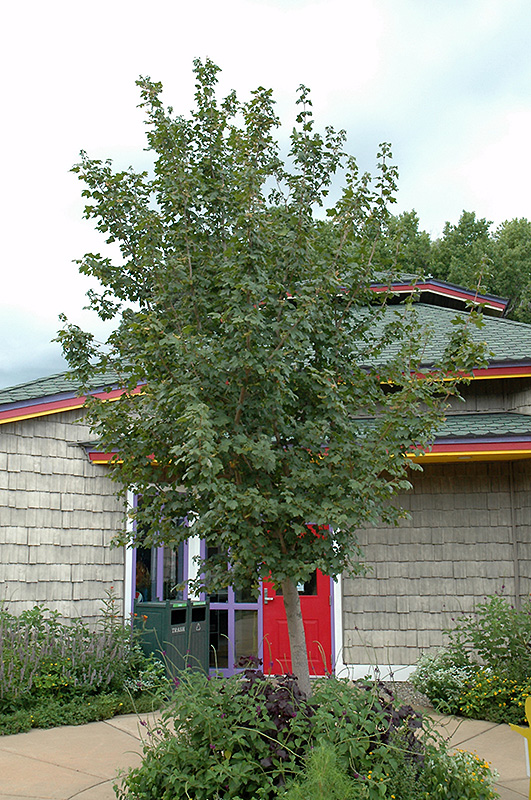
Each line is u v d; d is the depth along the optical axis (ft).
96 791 16.74
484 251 106.83
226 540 14.70
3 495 27.20
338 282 15.88
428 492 30.30
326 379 14.73
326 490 15.17
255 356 14.17
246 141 16.87
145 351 15.52
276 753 13.88
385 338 17.56
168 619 28.22
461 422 29.99
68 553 28.68
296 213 16.22
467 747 20.18
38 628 25.73
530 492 28.91
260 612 30.37
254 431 15.48
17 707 23.34
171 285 15.89
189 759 14.06
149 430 16.08
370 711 14.53
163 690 16.61
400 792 13.47
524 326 37.55
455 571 29.50
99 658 25.81
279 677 16.37
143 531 17.24
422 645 29.01
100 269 16.88
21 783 17.31
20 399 27.58
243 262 14.58
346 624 29.60
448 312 39.65
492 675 24.59
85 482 29.71
